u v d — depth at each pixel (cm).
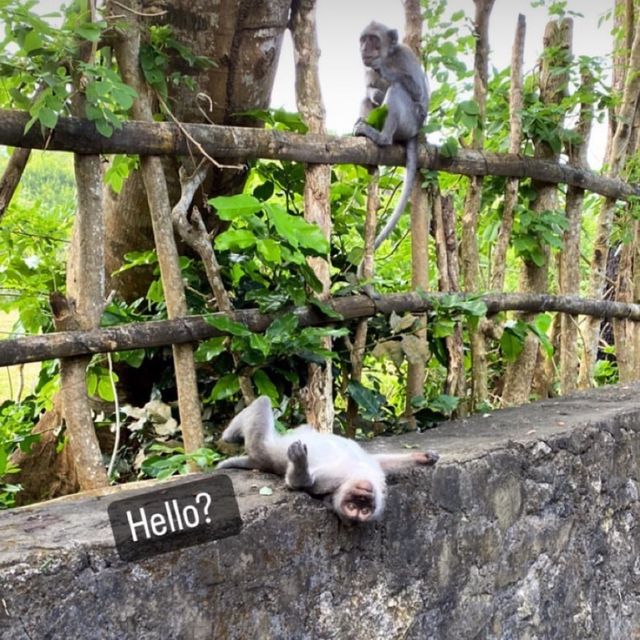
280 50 324
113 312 300
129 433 346
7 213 342
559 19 421
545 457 302
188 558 199
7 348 238
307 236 272
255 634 211
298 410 327
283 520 216
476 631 271
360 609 235
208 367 324
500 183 405
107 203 340
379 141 331
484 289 417
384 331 340
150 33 280
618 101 438
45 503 221
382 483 232
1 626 169
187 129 272
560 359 461
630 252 505
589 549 323
